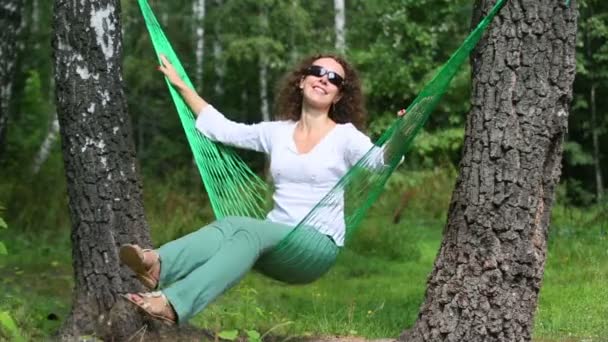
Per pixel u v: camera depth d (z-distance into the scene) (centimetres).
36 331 525
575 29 442
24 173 1245
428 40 1788
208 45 1981
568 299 697
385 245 1064
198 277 371
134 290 511
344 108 465
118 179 511
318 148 434
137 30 2011
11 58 961
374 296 754
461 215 448
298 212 430
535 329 591
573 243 1008
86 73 505
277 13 1789
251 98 2064
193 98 482
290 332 579
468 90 1800
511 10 438
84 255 509
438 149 1836
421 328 455
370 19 1895
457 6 1800
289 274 423
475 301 441
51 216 1092
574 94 1834
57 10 508
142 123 2127
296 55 1800
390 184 1602
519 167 436
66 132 509
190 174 1814
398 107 1856
